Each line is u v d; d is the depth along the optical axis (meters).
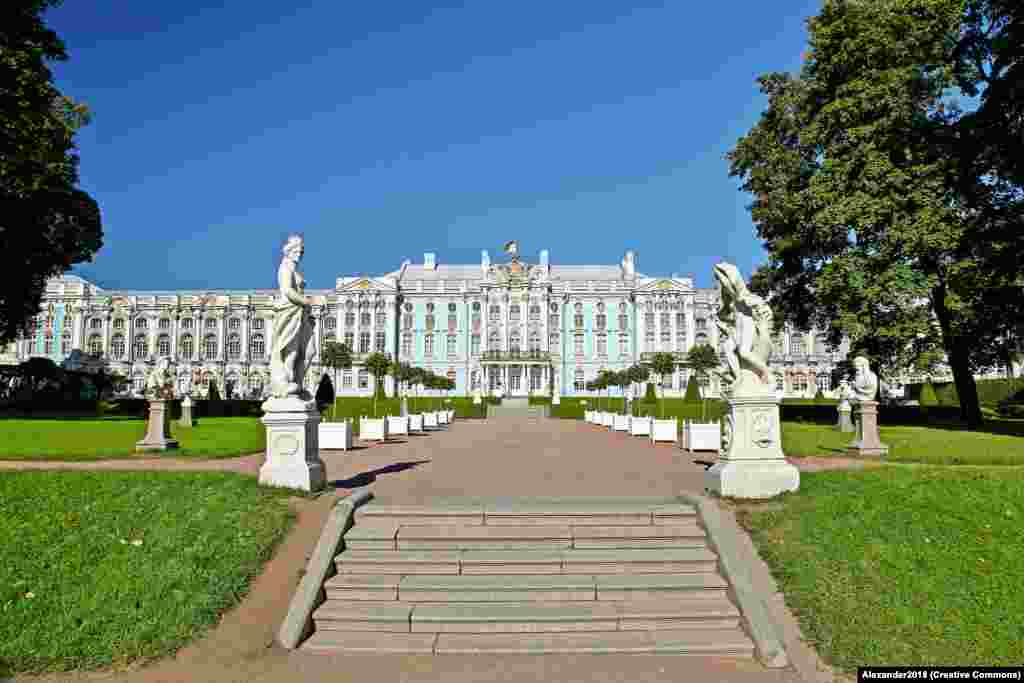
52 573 8.76
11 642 7.53
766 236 35.78
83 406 51.47
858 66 30.09
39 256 34.22
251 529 9.76
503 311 93.38
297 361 12.00
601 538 9.61
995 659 7.44
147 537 9.66
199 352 96.06
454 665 7.42
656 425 27.25
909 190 27.70
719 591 8.63
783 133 34.94
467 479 14.09
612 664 7.48
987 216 26.92
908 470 12.98
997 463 15.11
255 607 8.27
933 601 8.33
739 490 11.12
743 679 7.20
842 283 28.95
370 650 7.68
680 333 92.94
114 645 7.54
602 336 94.06
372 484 13.23
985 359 34.06
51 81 27.78
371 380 92.12
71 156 35.53
